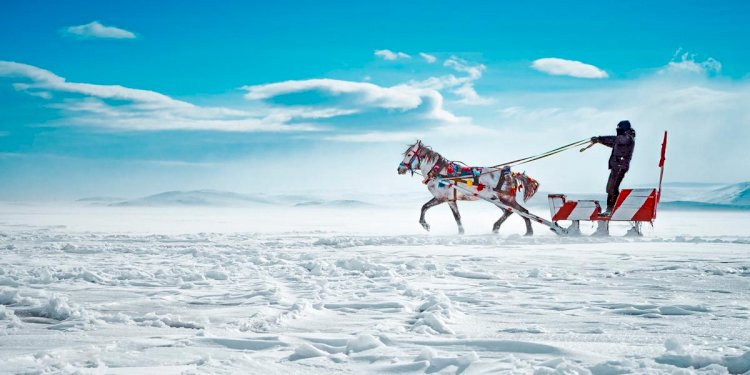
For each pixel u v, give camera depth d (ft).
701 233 70.13
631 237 46.50
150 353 11.23
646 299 18.40
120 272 25.96
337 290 21.02
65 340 12.84
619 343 12.23
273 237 56.54
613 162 48.44
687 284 21.85
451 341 11.87
